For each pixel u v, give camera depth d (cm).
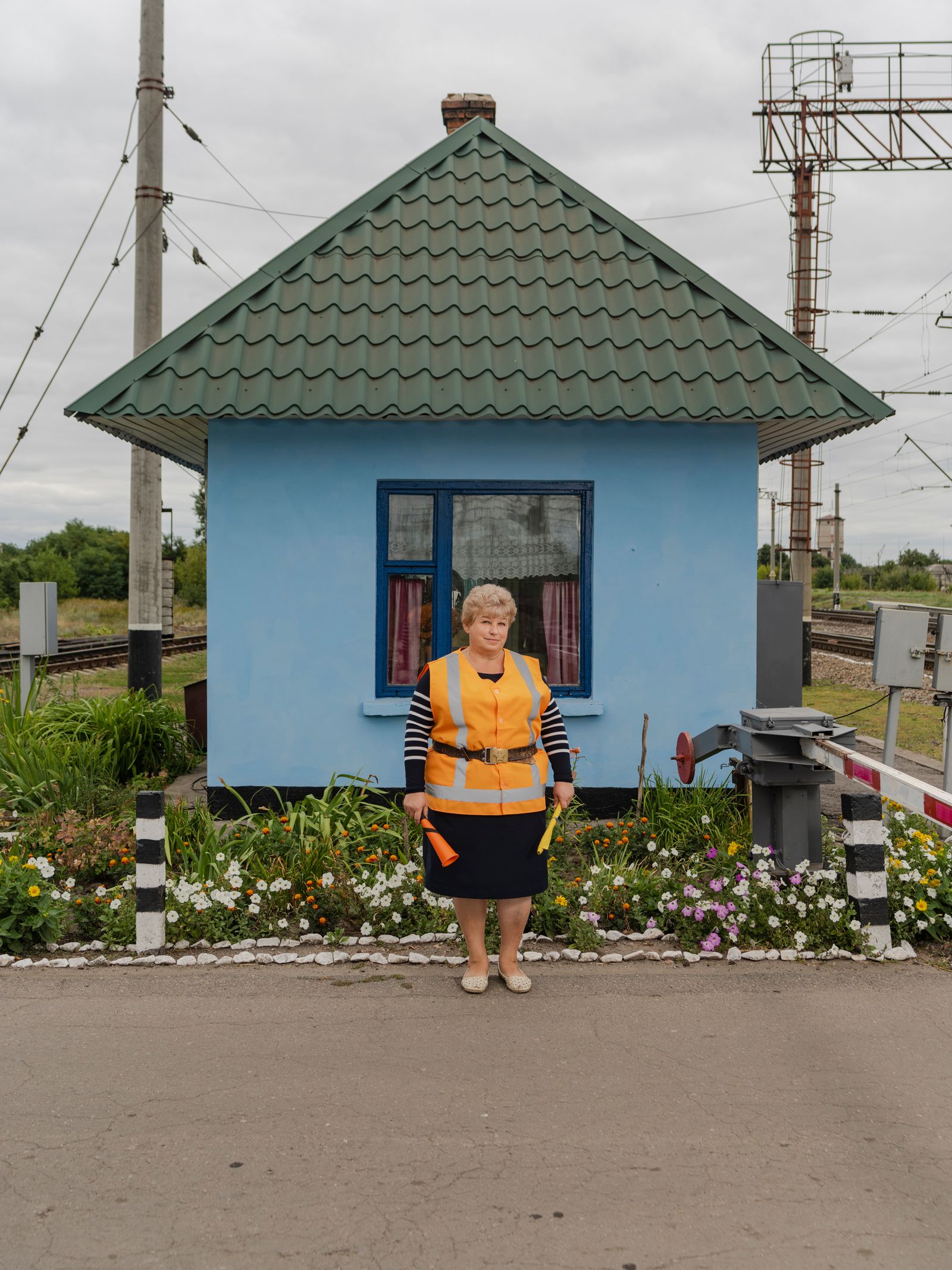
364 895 534
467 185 837
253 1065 380
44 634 974
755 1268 264
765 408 710
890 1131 333
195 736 1033
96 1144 323
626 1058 386
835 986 462
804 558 2325
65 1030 413
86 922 530
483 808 434
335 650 754
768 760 548
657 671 765
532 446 754
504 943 458
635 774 765
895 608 738
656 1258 268
